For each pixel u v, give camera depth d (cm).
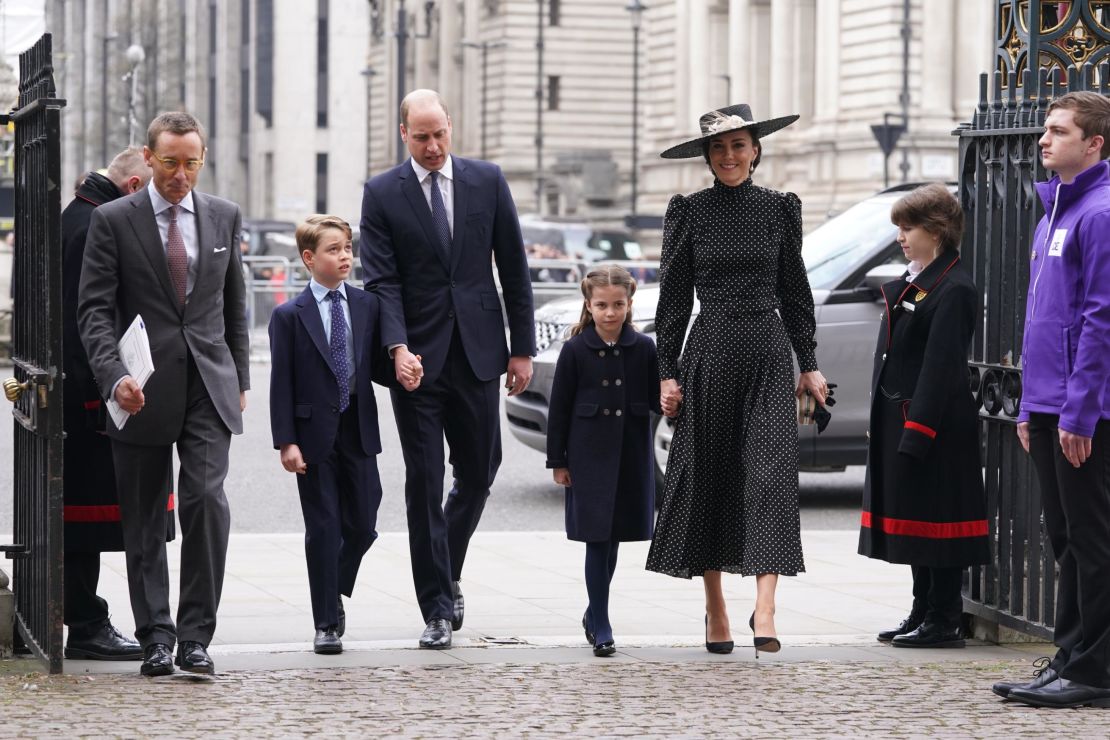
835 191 13612
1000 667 1850
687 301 1936
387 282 1980
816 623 2144
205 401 1778
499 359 2014
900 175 12962
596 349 1927
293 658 1855
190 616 1758
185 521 1759
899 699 1666
